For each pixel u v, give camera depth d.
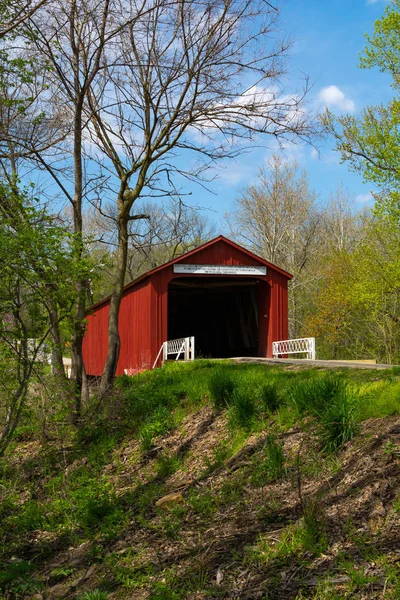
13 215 8.90
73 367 14.08
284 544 5.33
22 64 10.95
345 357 35.41
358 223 44.66
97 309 27.44
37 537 7.91
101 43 13.05
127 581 5.77
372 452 6.42
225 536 6.03
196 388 11.75
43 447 11.35
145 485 8.64
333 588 4.52
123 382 14.78
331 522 5.45
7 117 12.84
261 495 6.68
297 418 8.41
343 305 32.28
